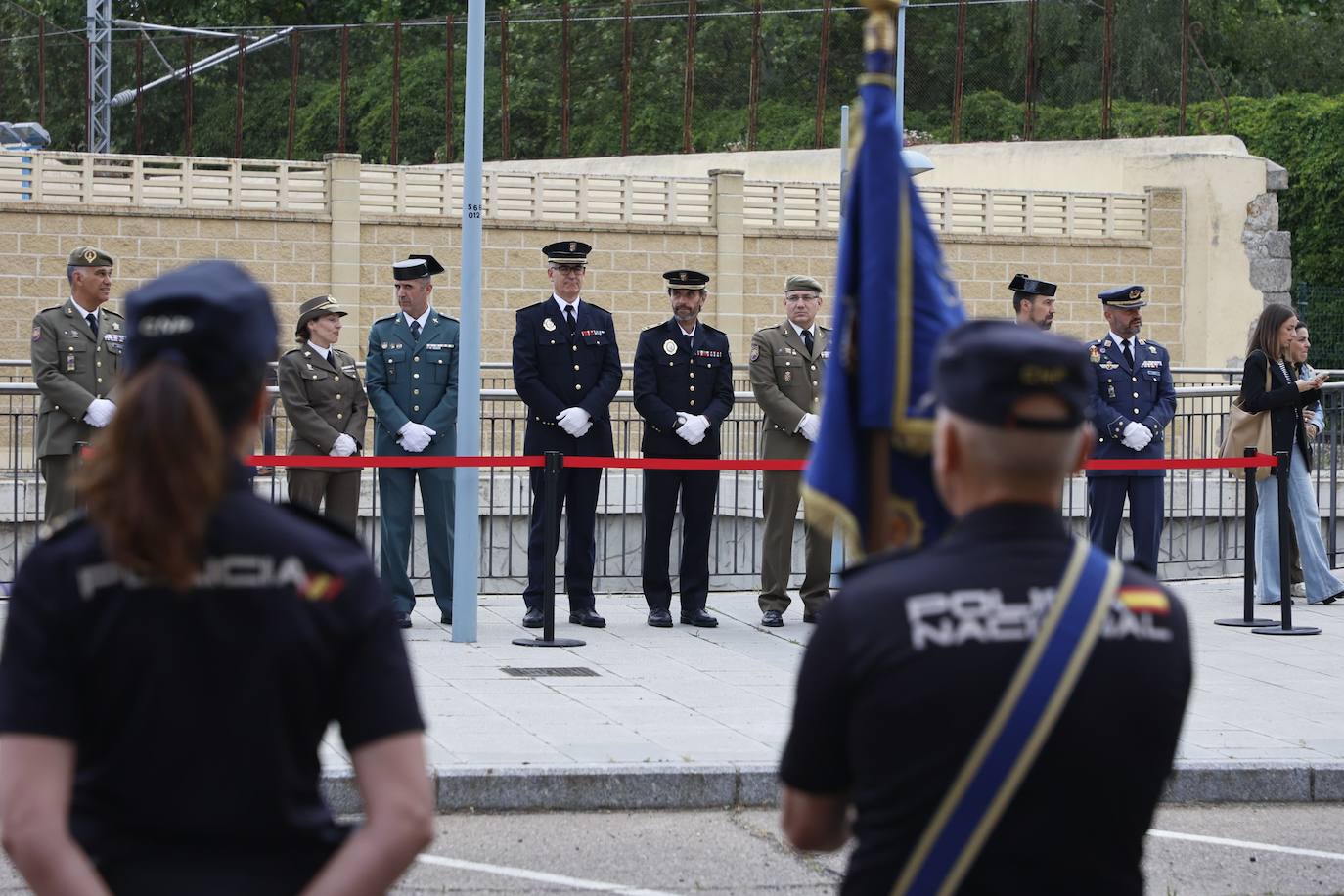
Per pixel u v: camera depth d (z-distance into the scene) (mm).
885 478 9367
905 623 7223
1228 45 130375
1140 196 85562
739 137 116125
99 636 6949
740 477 45250
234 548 7039
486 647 29719
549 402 31516
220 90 144500
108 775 7031
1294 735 23375
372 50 137875
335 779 20000
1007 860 7004
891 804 7172
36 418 33375
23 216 72875
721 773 20719
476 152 29703
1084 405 7426
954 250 83188
